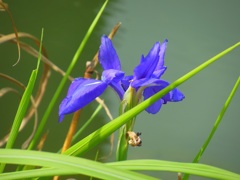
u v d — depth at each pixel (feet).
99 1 17.25
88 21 15.67
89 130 9.39
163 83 3.01
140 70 3.03
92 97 2.93
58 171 2.58
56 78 11.10
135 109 2.71
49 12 15.66
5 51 11.82
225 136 10.63
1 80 10.56
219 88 12.95
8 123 8.83
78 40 13.99
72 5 16.52
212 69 13.96
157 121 10.72
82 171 2.50
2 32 13.88
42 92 3.72
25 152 2.56
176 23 17.34
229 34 17.30
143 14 17.40
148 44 14.85
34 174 2.57
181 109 11.53
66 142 3.32
